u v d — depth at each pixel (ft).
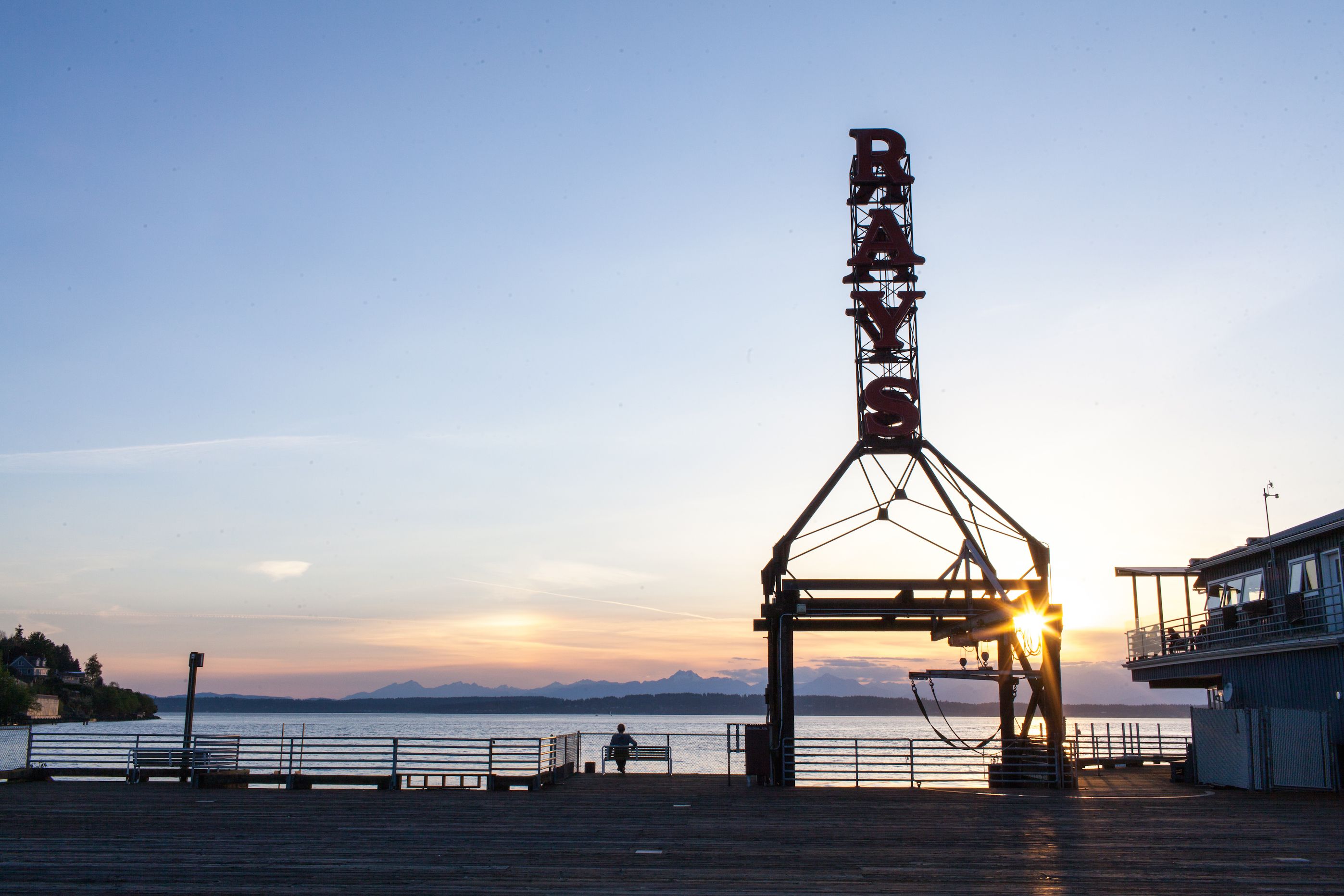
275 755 213.25
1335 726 85.71
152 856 48.91
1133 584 123.13
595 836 55.62
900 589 92.27
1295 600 94.43
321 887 41.55
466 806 69.72
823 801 73.72
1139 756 114.42
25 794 76.95
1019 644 92.12
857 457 94.32
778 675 90.07
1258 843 53.72
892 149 99.40
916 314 96.53
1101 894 40.63
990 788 84.94
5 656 654.53
